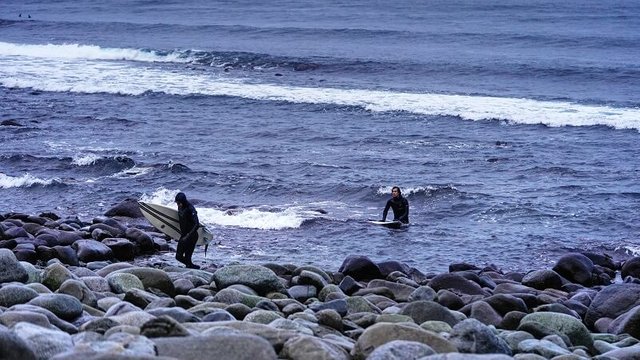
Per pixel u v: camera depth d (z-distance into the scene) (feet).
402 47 246.88
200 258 69.00
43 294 34.37
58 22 309.83
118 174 102.94
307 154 115.75
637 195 94.79
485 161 112.16
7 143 120.37
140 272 45.47
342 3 397.19
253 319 35.32
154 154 114.32
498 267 69.51
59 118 139.54
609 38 259.39
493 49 243.19
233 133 129.80
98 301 38.27
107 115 142.72
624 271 67.21
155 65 206.08
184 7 386.93
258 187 96.94
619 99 163.63
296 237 78.18
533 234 80.79
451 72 195.83
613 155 116.88
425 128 134.10
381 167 108.47
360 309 42.73
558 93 171.73
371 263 59.82
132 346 24.48
